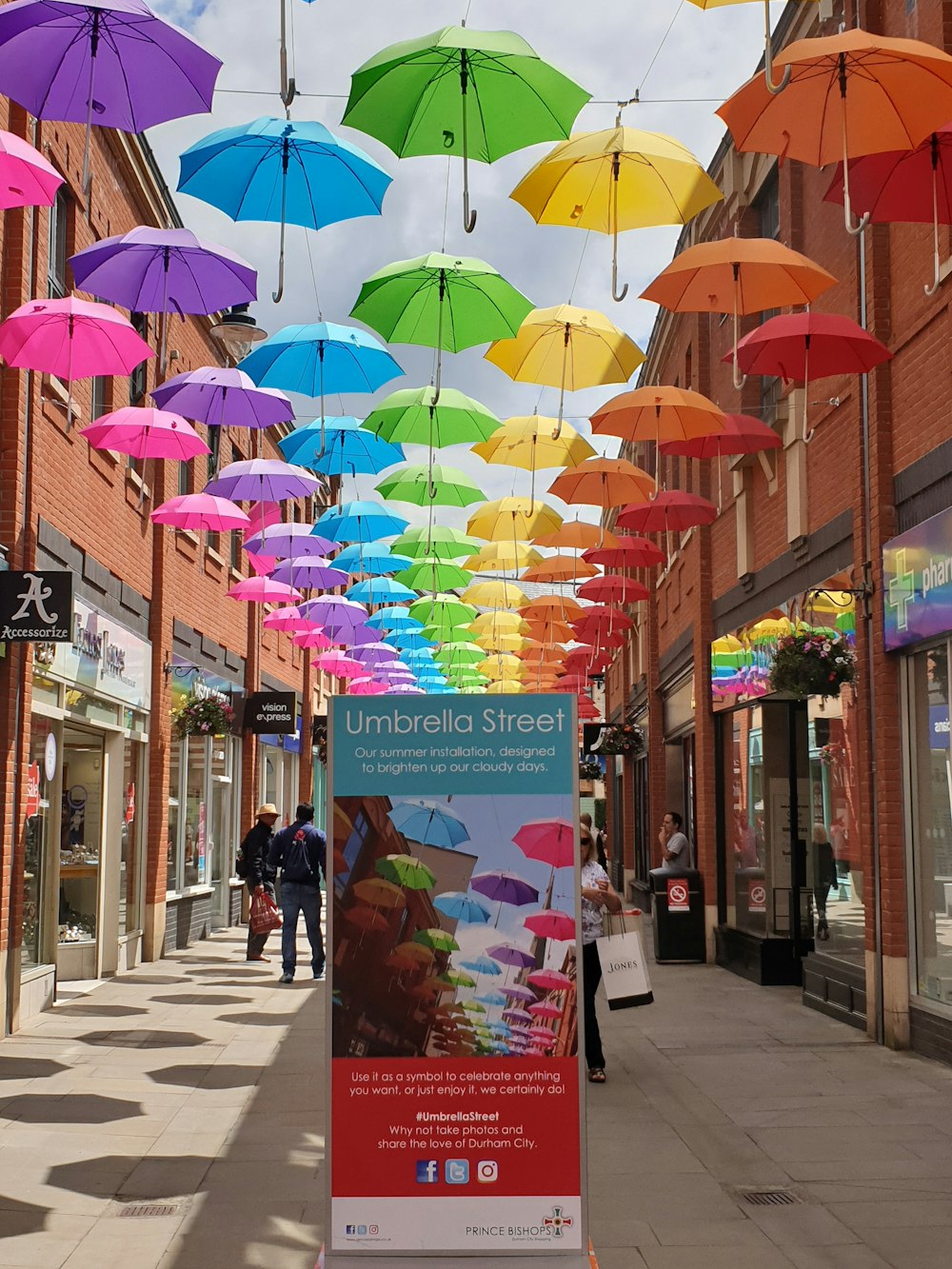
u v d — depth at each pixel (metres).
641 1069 10.64
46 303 9.80
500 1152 5.00
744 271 8.82
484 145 7.20
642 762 31.53
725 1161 7.68
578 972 5.07
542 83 6.91
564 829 5.13
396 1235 4.96
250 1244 6.16
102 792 16.12
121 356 10.24
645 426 11.40
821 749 14.18
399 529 18.97
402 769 5.17
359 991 5.06
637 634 32.28
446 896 5.11
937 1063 10.58
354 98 6.98
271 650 28.75
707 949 19.05
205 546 21.28
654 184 8.03
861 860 12.48
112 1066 10.45
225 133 8.20
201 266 9.35
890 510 11.62
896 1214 6.59
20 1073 10.09
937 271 7.39
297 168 8.29
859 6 11.82
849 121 6.58
